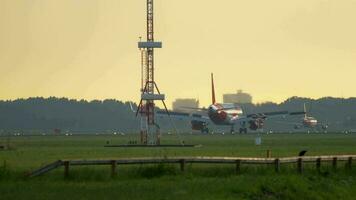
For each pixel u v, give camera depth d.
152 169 196.12
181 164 199.12
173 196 161.25
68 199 154.75
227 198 162.75
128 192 165.38
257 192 173.00
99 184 177.88
